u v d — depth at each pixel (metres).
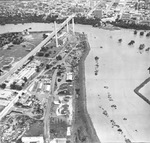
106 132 152.00
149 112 169.50
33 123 160.12
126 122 160.25
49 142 142.38
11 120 164.25
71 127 155.88
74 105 178.62
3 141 145.25
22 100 184.88
